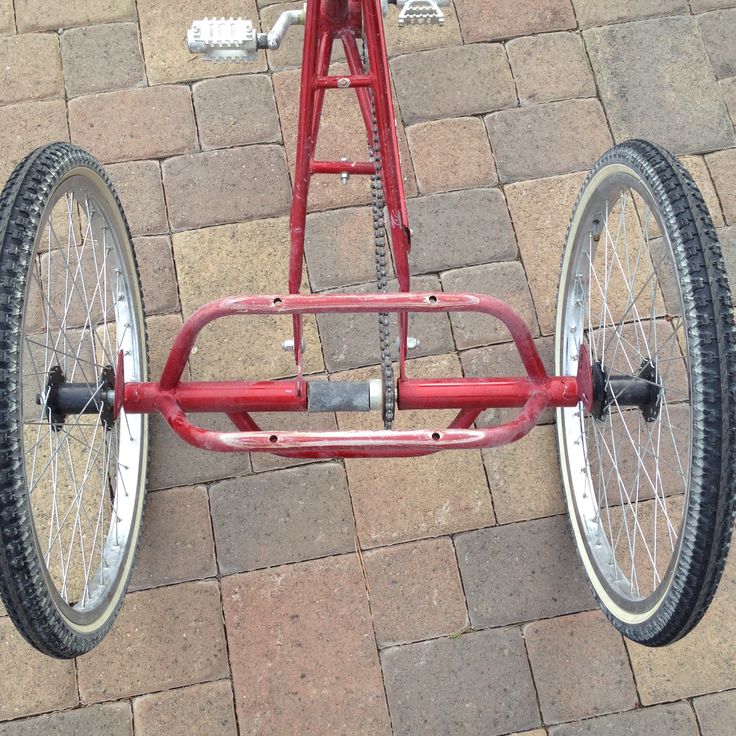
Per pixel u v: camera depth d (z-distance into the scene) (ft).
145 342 6.31
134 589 6.03
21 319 3.84
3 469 3.70
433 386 4.53
